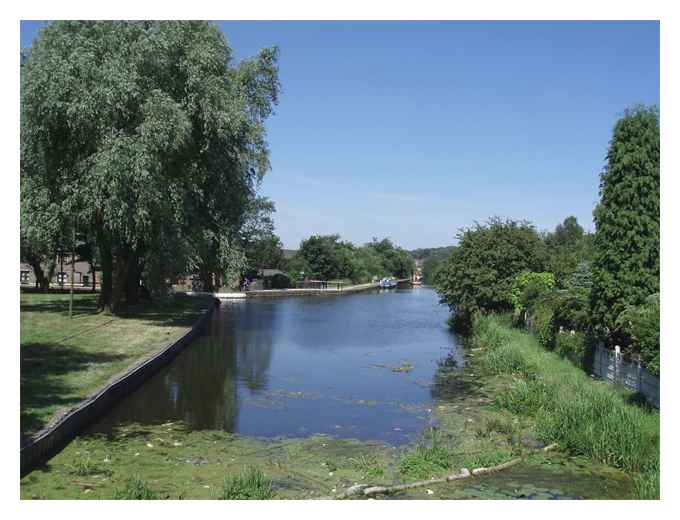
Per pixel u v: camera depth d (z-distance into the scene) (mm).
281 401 15273
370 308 52062
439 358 22906
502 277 29141
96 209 23297
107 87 22016
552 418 11641
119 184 21922
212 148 25875
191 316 31875
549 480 9102
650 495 8305
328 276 92875
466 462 9883
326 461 10148
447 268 31172
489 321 27406
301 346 26109
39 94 22375
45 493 8375
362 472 9547
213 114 24516
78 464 9734
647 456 9602
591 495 8508
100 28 23234
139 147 21844
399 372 19641
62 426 10812
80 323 25516
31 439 9781
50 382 13961
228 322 36719
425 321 39688
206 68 25094
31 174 25031
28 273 62312
